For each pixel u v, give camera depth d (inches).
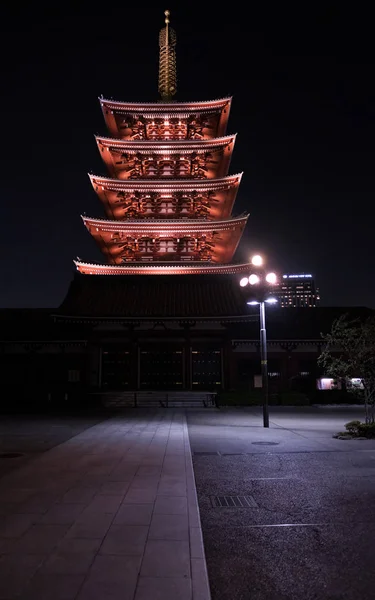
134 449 700.7
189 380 1766.7
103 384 1785.2
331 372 896.9
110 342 1801.2
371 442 781.9
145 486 458.6
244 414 1338.6
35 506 388.2
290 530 347.6
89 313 1734.7
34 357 1840.6
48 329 1902.1
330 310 2094.0
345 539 327.9
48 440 819.4
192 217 2288.4
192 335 1786.4
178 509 378.6
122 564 267.3
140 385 1785.2
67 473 523.2
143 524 339.6
